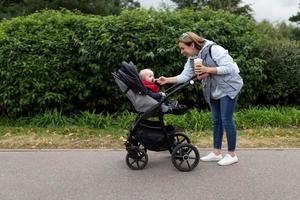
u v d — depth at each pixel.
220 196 4.88
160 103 5.61
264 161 6.16
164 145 5.77
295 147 6.98
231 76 5.66
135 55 8.45
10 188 5.19
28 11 24.92
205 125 8.12
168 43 8.49
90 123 8.33
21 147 7.05
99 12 26.61
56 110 8.61
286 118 8.54
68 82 8.59
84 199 4.83
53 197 4.89
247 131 7.97
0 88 8.49
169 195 4.91
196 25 8.73
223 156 6.36
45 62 8.48
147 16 8.73
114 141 7.36
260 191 5.02
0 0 26.89
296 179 5.41
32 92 8.47
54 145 7.15
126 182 5.34
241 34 9.20
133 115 8.49
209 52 5.63
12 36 8.62
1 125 8.55
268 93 9.45
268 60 9.26
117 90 8.77
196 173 5.64
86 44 8.53
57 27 8.79
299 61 9.44
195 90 8.78
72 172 5.74
